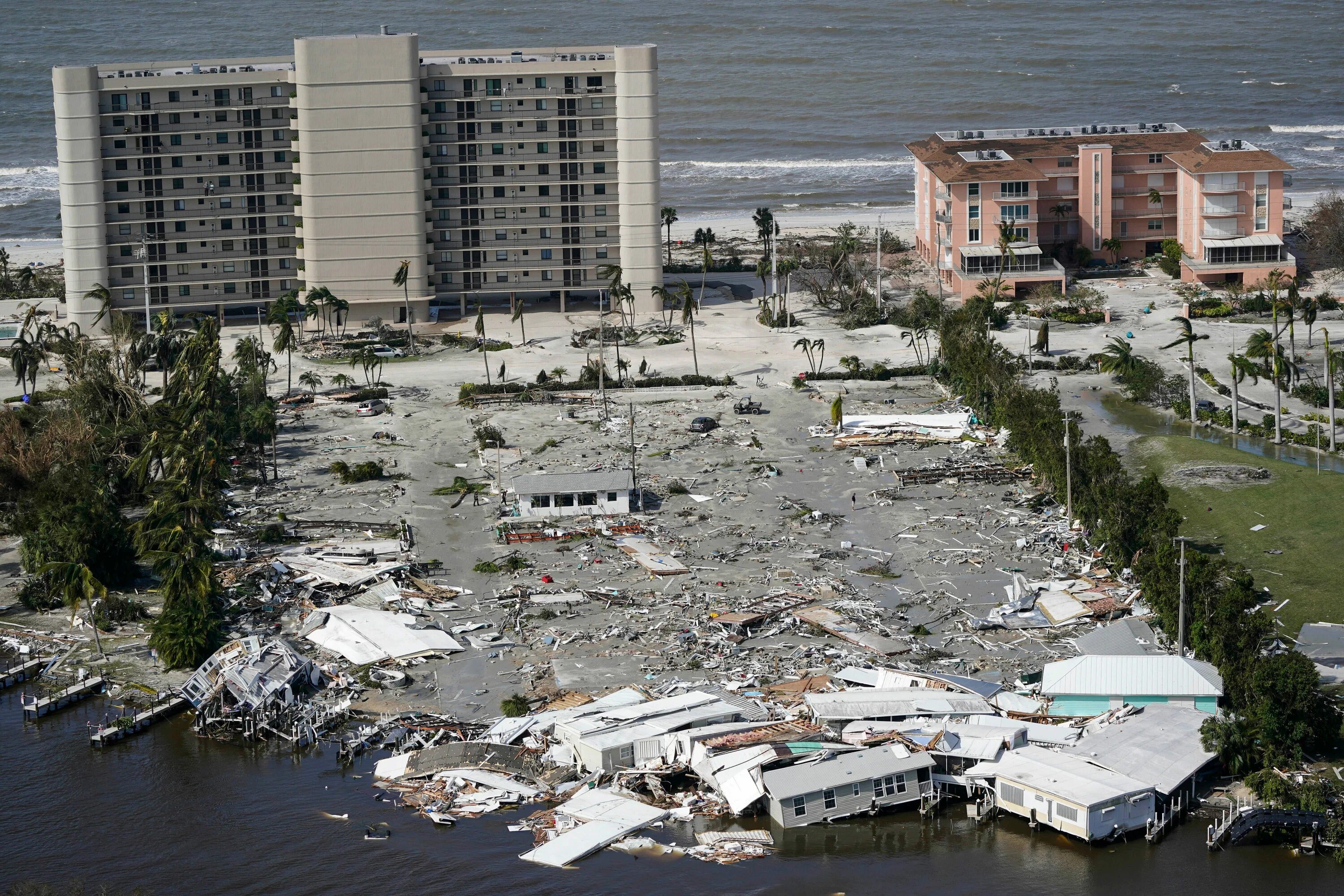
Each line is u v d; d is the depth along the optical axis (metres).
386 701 137.88
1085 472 172.12
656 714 129.00
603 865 114.88
